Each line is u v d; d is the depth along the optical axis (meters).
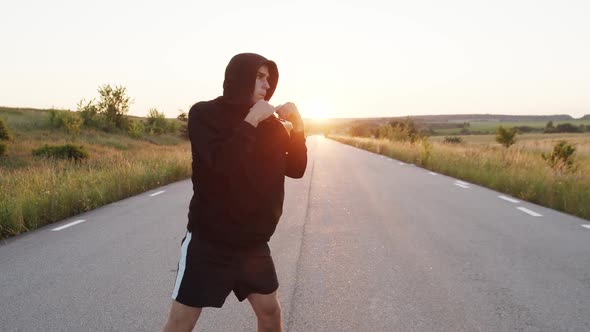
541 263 6.31
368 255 6.74
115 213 10.42
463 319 4.47
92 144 40.44
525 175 13.91
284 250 7.03
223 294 2.51
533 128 156.00
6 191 11.05
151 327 4.32
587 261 6.39
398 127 54.91
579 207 10.16
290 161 2.63
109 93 51.75
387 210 10.51
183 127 62.31
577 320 4.44
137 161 19.59
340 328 4.29
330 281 5.60
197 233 2.51
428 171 20.30
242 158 2.23
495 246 7.23
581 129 139.50
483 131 152.62
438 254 6.78
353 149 44.66
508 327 4.29
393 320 4.46
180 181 17.25
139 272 5.97
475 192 13.50
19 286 5.47
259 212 2.47
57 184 11.73
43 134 41.78
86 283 5.55
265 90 2.44
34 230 8.78
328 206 11.09
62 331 4.24
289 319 4.49
